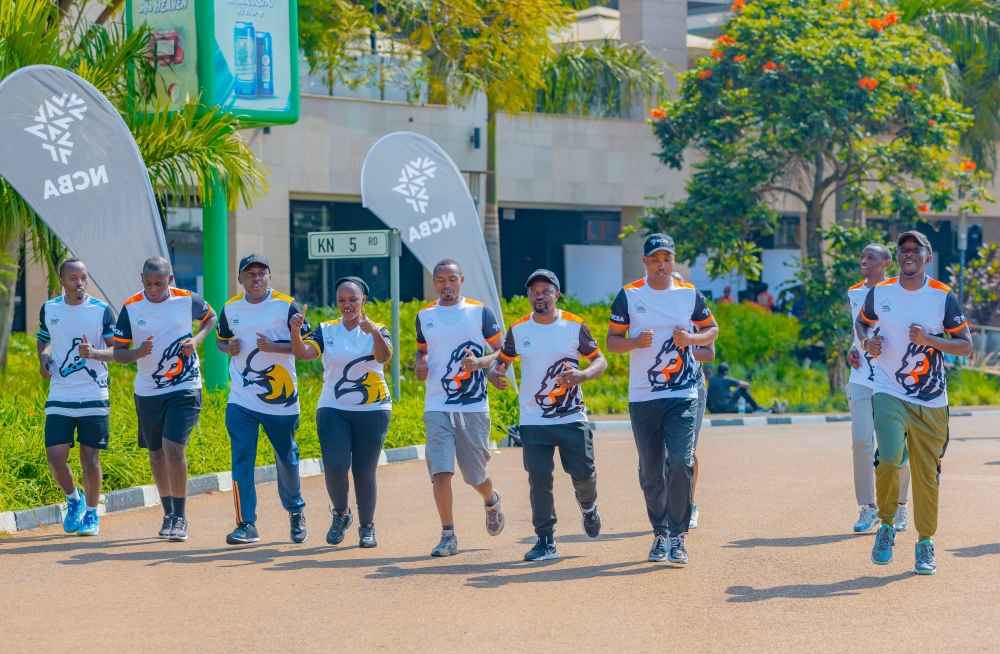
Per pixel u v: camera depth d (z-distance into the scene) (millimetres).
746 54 28656
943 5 32719
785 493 12320
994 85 34312
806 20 28125
